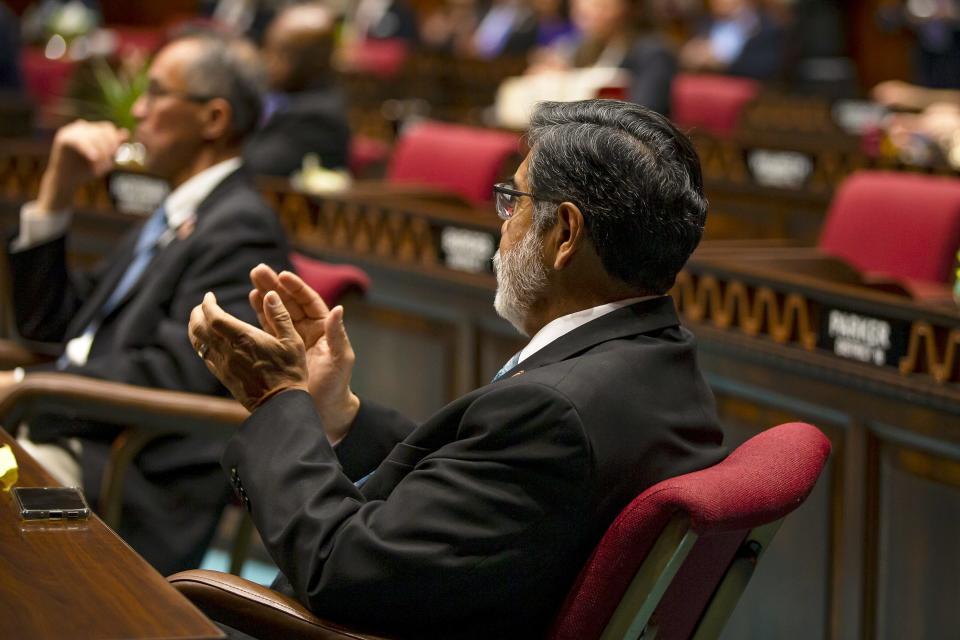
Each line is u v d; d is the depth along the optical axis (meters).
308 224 11.92
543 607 4.78
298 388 5.16
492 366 10.27
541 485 4.59
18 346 8.62
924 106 17.92
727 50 28.39
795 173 15.12
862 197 10.91
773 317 8.31
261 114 8.65
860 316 7.76
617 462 4.68
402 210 11.02
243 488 5.02
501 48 32.34
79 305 8.77
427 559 4.57
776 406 8.27
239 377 5.18
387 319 11.15
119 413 6.89
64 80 21.86
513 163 13.94
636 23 20.11
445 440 4.96
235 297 7.91
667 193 4.91
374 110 22.89
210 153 8.50
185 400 6.99
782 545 8.22
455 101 27.11
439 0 41.03
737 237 15.47
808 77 28.11
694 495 4.44
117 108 10.88
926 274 10.35
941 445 7.21
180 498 7.63
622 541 4.54
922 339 7.41
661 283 5.06
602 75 18.84
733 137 16.11
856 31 32.56
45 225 8.55
